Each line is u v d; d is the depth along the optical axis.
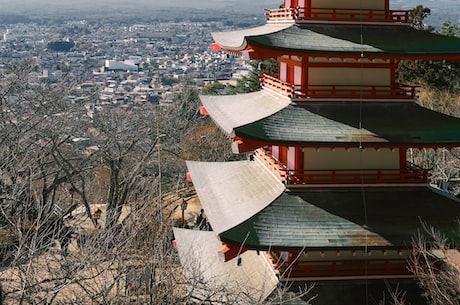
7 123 40.47
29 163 36.47
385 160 26.62
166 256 25.09
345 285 25.50
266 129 24.23
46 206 30.20
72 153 49.78
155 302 21.94
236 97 32.56
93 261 21.58
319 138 24.19
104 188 58.12
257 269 27.77
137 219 26.66
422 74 82.19
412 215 25.09
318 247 23.08
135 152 54.38
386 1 27.14
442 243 23.05
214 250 30.61
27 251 23.97
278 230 23.69
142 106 67.94
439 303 23.36
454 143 24.47
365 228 24.20
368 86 26.52
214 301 22.38
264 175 28.78
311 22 26.41
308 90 26.08
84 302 22.62
